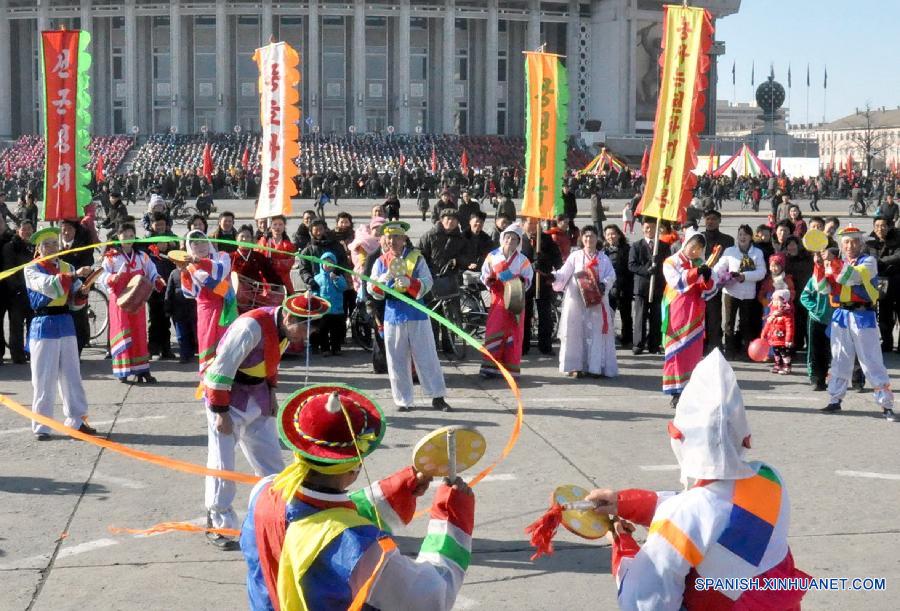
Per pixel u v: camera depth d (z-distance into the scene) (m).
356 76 97.75
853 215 55.56
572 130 103.19
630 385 13.01
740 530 3.67
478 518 7.89
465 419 11.06
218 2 96.00
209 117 101.19
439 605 3.51
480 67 104.50
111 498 8.38
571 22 102.81
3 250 14.26
